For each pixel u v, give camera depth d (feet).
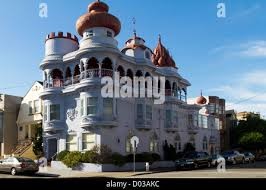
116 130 120.78
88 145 118.73
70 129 124.06
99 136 115.85
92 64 124.77
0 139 155.02
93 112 116.37
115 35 127.95
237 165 139.64
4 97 159.33
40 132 137.18
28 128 157.99
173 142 154.51
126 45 143.13
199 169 120.37
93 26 121.80
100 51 117.91
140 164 122.11
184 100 168.04
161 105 147.84
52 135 128.57
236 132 230.07
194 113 172.86
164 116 149.69
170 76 154.20
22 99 165.78
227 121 232.73
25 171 94.43
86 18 122.11
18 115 161.79
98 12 122.72
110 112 117.29
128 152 125.49
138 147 130.82
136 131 131.23
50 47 131.44
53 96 128.36
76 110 123.13
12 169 95.09
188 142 166.81
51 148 129.49
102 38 120.16
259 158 185.16
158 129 144.05
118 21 125.18
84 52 118.93
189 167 121.80
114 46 120.78
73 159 111.65
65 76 129.59
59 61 128.98
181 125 161.68
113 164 111.86
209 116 196.44
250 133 214.48
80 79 121.19
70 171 108.88
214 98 220.23
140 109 132.05
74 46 134.31
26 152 141.28
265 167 122.72
